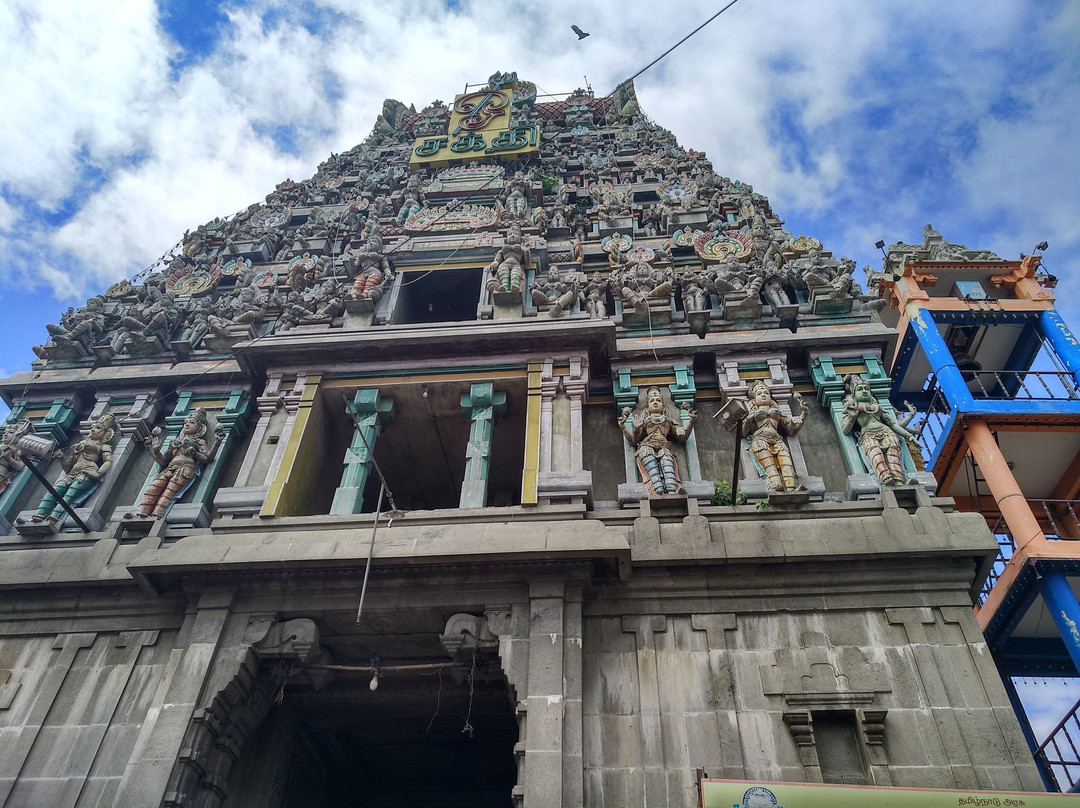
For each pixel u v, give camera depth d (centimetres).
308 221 2552
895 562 1234
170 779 1094
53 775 1161
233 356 1831
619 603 1246
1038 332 2012
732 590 1239
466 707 1386
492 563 1221
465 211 2184
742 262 1991
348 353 1652
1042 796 914
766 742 1088
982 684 1109
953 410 1788
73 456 1639
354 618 1261
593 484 1534
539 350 1630
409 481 1850
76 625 1329
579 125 3194
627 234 2205
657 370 1664
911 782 1027
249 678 1234
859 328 1680
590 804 1048
